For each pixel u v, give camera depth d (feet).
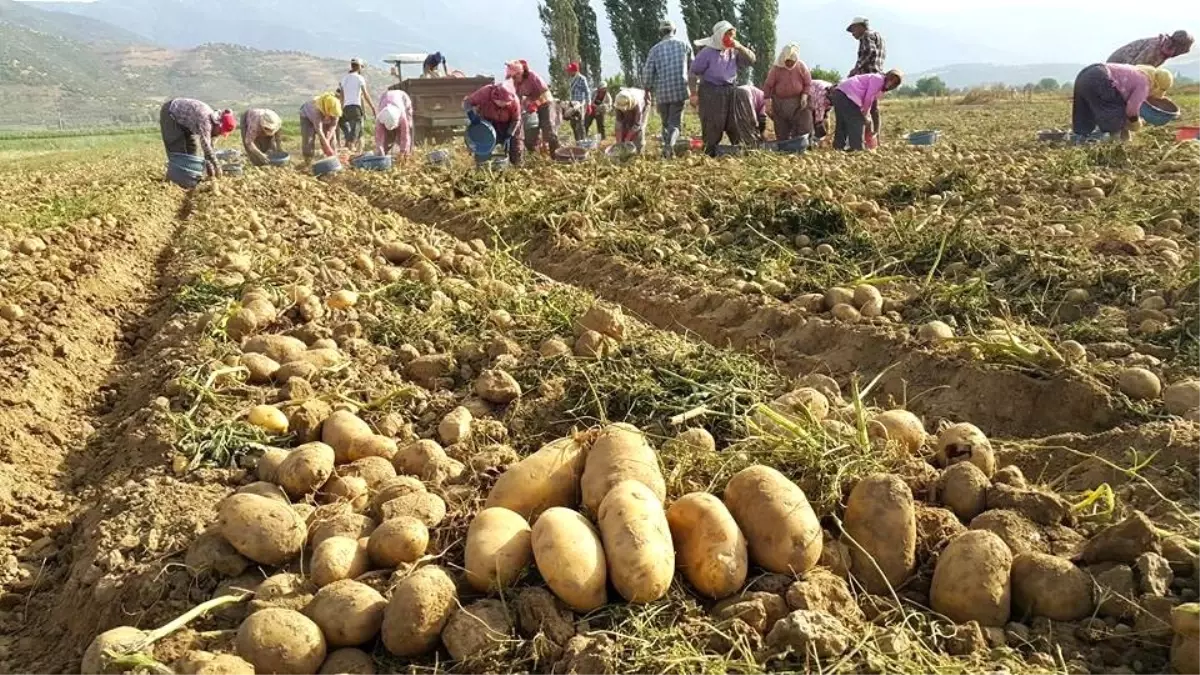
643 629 10.82
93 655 10.90
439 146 84.17
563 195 39.37
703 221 34.24
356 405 18.67
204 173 63.87
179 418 17.83
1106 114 48.96
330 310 25.13
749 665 10.21
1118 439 16.05
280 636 10.94
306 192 52.65
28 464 18.42
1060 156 43.52
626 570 11.24
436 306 24.88
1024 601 11.68
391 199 50.96
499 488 13.38
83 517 16.20
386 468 15.53
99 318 27.81
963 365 19.69
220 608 12.13
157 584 12.88
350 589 11.55
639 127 62.59
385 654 11.47
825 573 11.71
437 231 40.27
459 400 19.36
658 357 19.16
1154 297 22.27
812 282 25.88
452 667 11.06
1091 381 18.07
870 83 56.24
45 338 24.02
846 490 13.46
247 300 24.30
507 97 56.18
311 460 14.83
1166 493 14.42
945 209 34.40
